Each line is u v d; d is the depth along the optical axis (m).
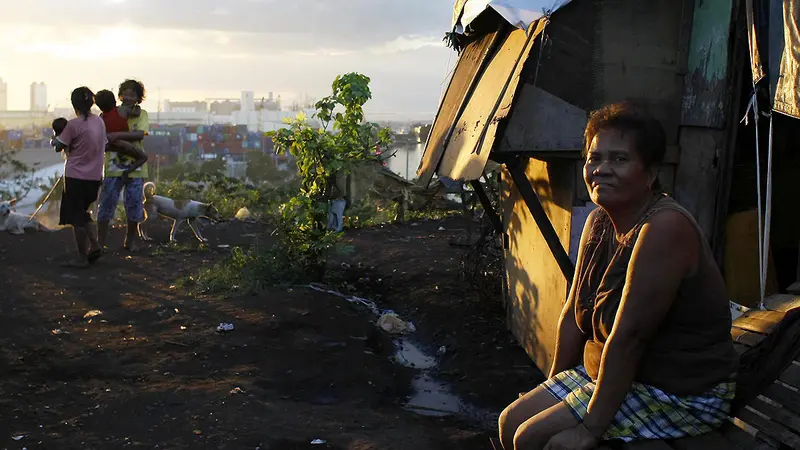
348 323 6.65
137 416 4.56
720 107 4.50
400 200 13.11
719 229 4.61
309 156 7.90
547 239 4.80
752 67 3.96
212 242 10.27
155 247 9.66
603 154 2.56
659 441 2.58
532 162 5.94
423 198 13.39
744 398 2.70
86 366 5.34
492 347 6.34
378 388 5.40
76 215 8.27
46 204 13.86
